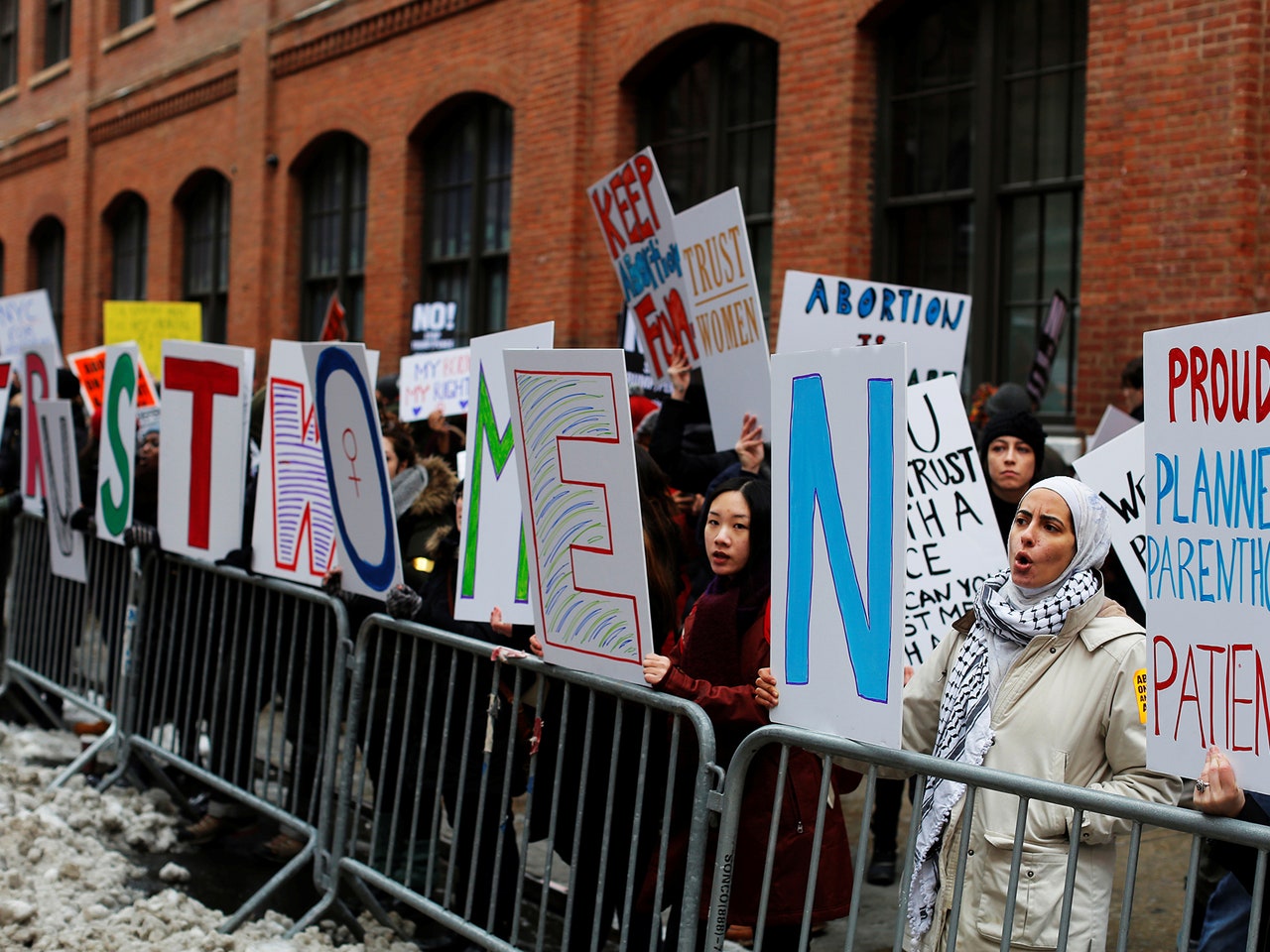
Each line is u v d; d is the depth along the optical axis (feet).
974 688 10.21
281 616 16.67
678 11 33.01
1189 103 22.79
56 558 22.06
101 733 22.31
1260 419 7.69
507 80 38.68
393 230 44.21
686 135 34.42
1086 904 9.58
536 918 16.03
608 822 11.89
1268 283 22.02
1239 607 7.81
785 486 10.50
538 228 37.32
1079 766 9.80
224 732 17.72
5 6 76.79
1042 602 9.97
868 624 9.82
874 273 29.40
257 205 51.78
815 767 11.53
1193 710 8.04
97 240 65.92
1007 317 27.30
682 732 12.31
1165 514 8.18
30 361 23.68
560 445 11.74
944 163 28.22
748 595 11.77
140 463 20.66
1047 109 26.37
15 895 15.57
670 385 20.13
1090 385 24.54
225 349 17.31
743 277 17.03
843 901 11.60
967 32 27.76
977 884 9.85
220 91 54.65
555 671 12.44
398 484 15.60
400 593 14.60
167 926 14.87
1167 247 23.13
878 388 9.60
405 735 14.39
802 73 30.09
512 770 13.11
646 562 11.93
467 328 42.19
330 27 46.78
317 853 15.49
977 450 15.35
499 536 13.57
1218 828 7.91
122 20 64.39
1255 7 22.03
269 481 16.89
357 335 48.06
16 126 74.33
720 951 10.92
